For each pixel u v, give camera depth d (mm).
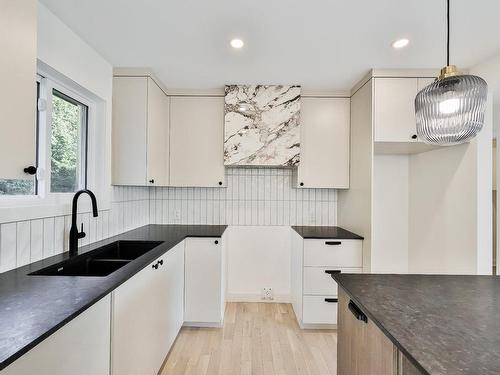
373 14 1564
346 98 2787
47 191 1641
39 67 1566
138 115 2305
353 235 2545
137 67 2289
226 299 3086
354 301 1149
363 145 2461
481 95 1092
